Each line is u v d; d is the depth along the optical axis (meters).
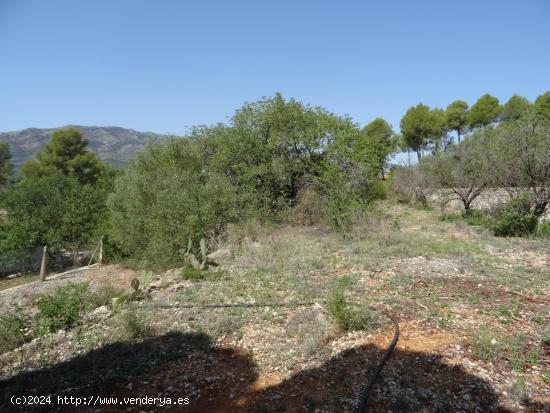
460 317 5.18
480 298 5.84
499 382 3.67
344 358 4.22
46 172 27.70
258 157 15.11
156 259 10.38
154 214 10.75
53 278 11.82
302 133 14.74
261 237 11.25
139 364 4.29
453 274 7.09
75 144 29.84
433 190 17.09
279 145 15.03
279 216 14.42
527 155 11.39
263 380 3.92
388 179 20.36
